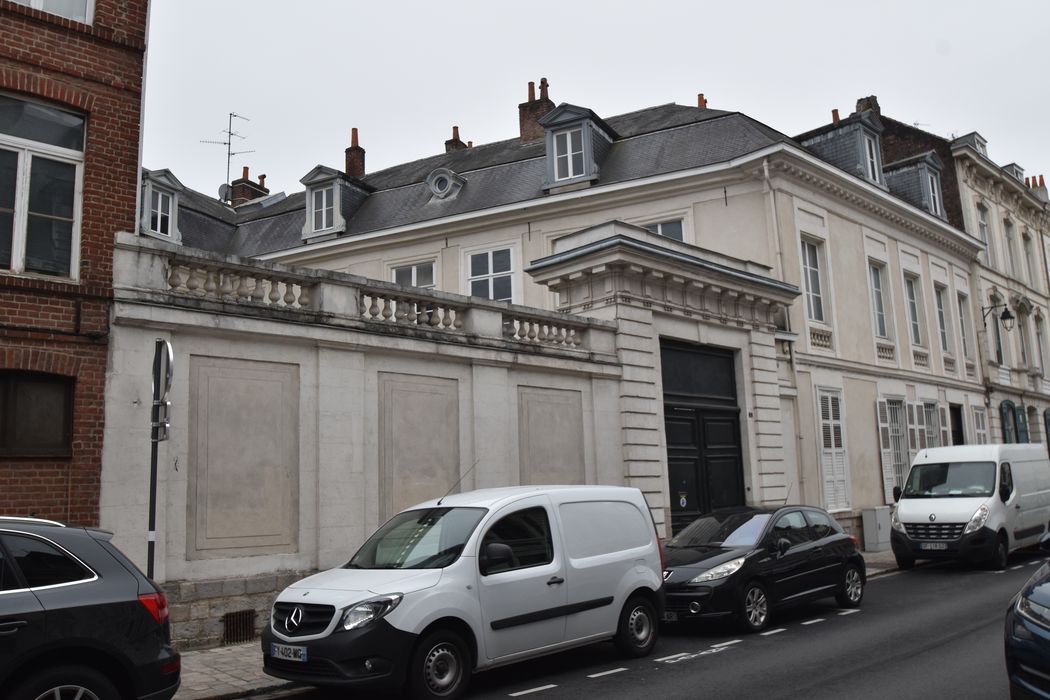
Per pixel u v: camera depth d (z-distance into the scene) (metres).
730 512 11.06
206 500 9.24
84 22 9.59
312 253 23.72
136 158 9.61
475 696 7.02
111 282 8.99
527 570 7.48
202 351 9.42
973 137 30.64
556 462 13.34
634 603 8.44
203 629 8.98
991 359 28.20
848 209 21.41
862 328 21.20
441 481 11.64
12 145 8.82
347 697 7.27
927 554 14.93
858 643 8.80
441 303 12.08
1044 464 17.50
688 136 20.48
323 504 10.17
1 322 8.18
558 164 21.14
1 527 5.14
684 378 16.08
